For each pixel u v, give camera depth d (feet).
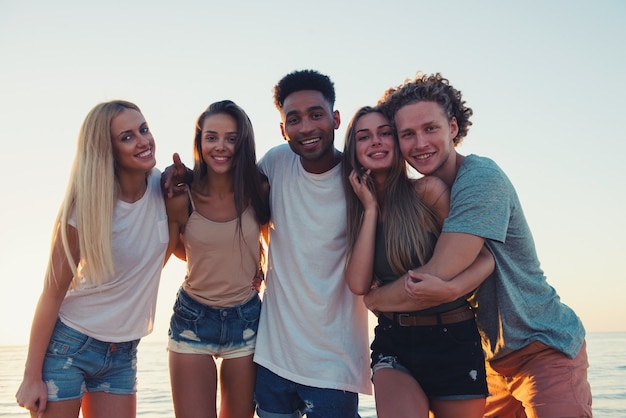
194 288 11.71
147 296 11.32
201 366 11.69
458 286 9.32
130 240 10.86
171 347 11.87
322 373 11.33
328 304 11.42
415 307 9.78
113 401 11.11
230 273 11.54
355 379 11.62
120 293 10.91
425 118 10.09
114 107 10.51
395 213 10.32
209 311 11.69
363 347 11.91
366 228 10.50
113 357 11.07
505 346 10.30
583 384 10.01
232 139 11.34
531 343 10.08
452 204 9.77
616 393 60.39
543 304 10.23
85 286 10.61
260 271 12.60
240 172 11.39
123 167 10.78
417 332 10.00
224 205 11.59
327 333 11.43
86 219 10.24
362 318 11.98
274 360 11.54
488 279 10.34
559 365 9.95
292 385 11.55
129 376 11.33
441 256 9.47
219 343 11.68
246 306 11.90
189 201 11.52
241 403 12.00
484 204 9.46
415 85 10.38
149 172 11.44
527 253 10.23
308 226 11.52
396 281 10.03
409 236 10.12
